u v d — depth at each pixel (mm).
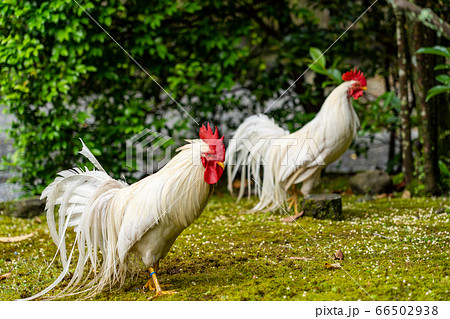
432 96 4926
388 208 4875
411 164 5449
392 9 5703
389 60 6488
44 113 5164
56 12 4883
